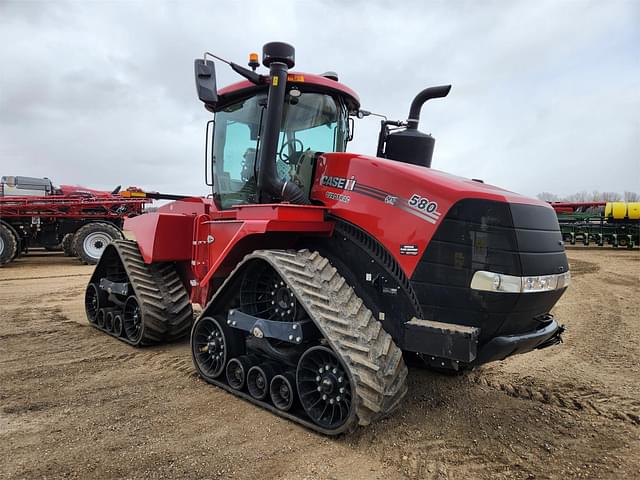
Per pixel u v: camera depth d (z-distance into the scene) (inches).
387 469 109.7
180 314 213.0
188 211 229.6
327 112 167.0
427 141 172.9
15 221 537.6
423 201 126.5
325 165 155.9
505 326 119.3
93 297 252.7
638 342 231.3
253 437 124.6
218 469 108.8
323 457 114.6
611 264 601.0
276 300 145.8
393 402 124.1
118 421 134.3
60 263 552.1
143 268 217.6
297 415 134.1
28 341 221.6
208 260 174.7
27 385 163.2
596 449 121.7
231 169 181.9
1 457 113.7
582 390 164.7
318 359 129.6
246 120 173.5
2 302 323.0
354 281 140.6
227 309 164.7
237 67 150.0
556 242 129.3
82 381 167.6
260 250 144.8
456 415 141.2
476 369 183.9
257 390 147.7
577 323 274.8
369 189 139.6
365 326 125.3
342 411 121.3
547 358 203.5
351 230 142.9
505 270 115.9
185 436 125.0
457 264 119.7
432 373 178.2
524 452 119.3
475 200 119.2
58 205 538.9
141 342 207.9
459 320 120.4
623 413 144.5
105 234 546.6
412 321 123.5
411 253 126.6
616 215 878.4
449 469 110.3
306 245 158.6
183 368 182.5
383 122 182.4
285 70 147.5
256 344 148.2
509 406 149.2
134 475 106.1
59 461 111.8
